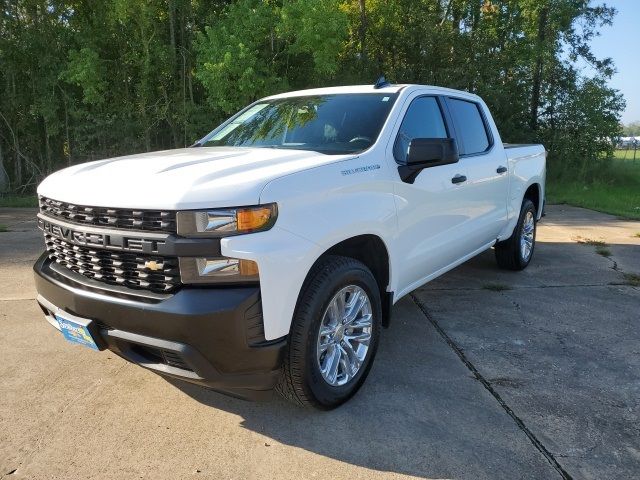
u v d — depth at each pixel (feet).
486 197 16.70
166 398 11.00
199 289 8.59
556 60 65.26
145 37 46.44
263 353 8.82
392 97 13.23
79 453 9.14
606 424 10.19
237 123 14.96
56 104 48.06
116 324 9.09
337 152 11.56
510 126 60.75
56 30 47.85
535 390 11.44
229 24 44.37
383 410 10.60
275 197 8.91
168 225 8.54
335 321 10.31
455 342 13.94
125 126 48.34
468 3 63.62
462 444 9.51
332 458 9.11
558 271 21.16
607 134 64.90
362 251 11.62
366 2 61.00
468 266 21.83
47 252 11.16
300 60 47.85
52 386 11.41
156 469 8.77
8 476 8.52
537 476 8.70
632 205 45.65
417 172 12.34
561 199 47.44
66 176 10.58
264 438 9.66
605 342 14.05
